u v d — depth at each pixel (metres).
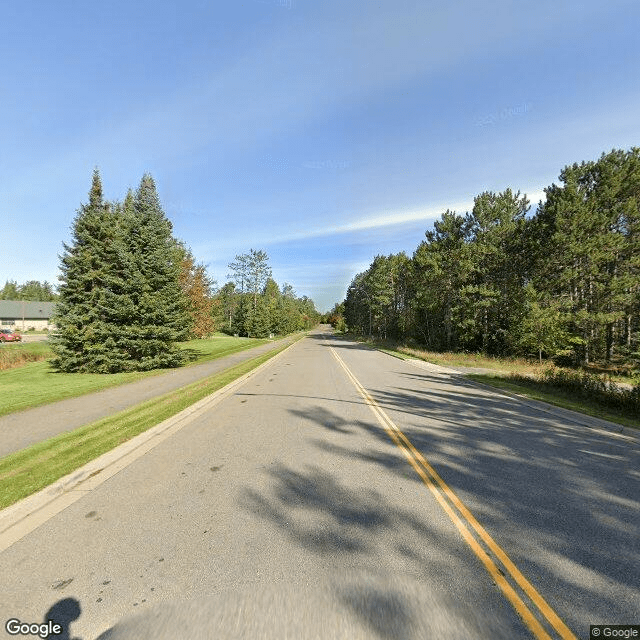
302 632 2.74
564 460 6.62
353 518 4.46
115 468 6.13
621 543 3.98
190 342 45.22
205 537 4.03
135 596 3.13
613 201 27.30
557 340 27.97
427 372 20.25
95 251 19.80
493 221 33.16
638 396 12.00
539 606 3.02
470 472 5.98
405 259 59.66
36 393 13.11
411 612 2.94
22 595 3.16
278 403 11.48
